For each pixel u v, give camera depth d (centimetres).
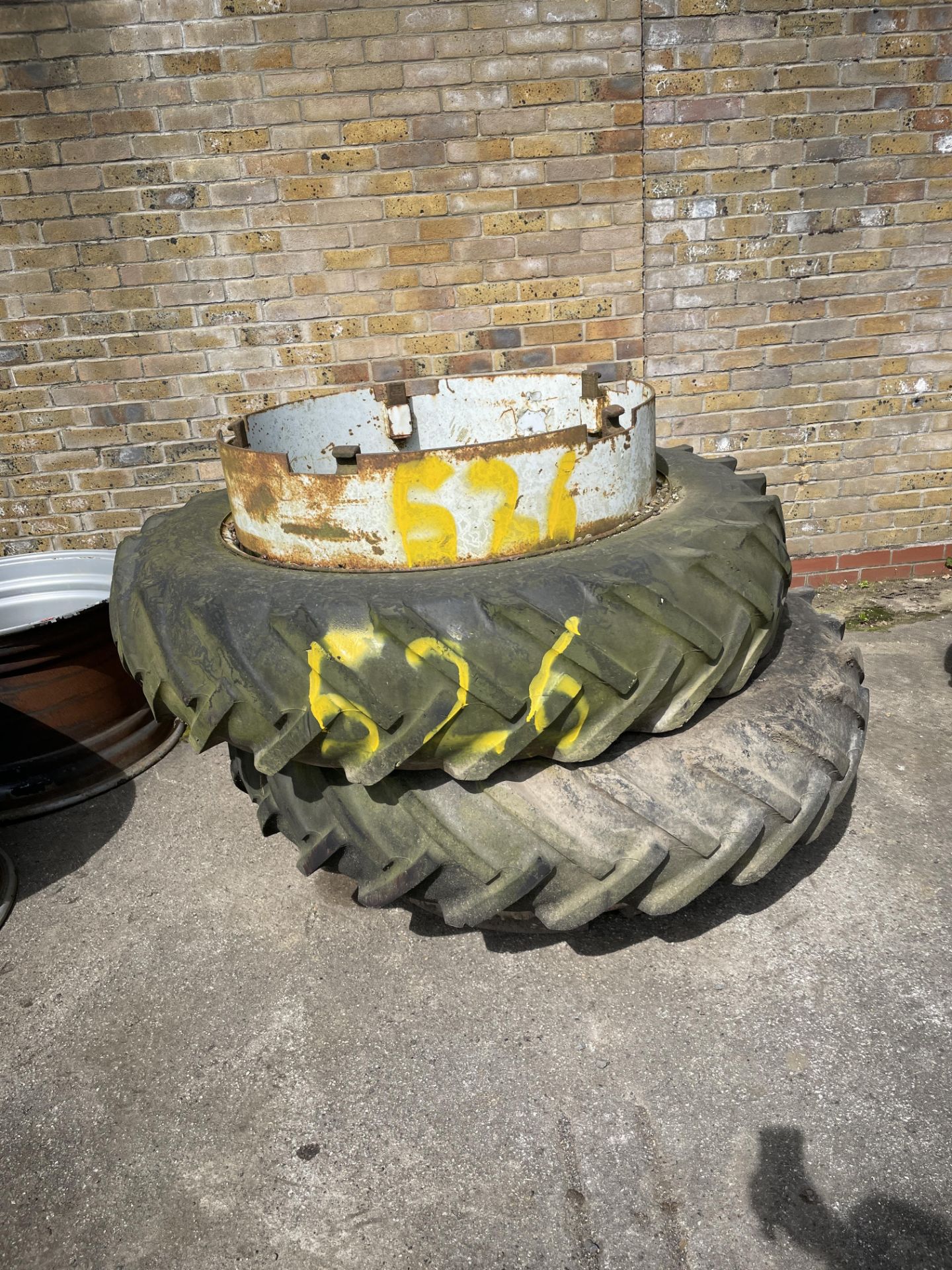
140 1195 138
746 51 284
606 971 174
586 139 290
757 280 314
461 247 301
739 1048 154
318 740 141
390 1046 161
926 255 315
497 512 149
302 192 290
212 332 306
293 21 270
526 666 136
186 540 182
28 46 268
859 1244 123
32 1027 172
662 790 147
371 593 141
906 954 173
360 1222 131
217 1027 169
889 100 293
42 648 239
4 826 243
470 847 146
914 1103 142
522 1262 124
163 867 220
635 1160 137
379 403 225
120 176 284
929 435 341
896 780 229
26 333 301
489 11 273
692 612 145
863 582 361
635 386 202
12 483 321
